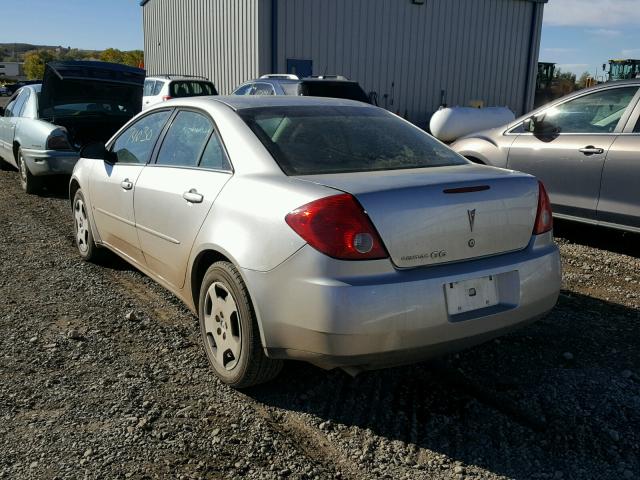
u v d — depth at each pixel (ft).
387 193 8.65
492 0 69.56
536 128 20.25
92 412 9.70
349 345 8.43
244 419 9.59
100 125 28.37
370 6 61.93
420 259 8.75
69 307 14.19
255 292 9.27
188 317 13.69
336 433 9.25
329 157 10.41
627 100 18.03
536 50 74.28
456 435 9.19
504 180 9.73
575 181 18.92
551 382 10.69
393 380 10.84
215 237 10.14
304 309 8.63
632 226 17.74
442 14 66.54
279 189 9.36
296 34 58.34
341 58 61.26
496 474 8.30
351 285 8.35
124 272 16.89
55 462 8.44
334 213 8.49
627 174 17.49
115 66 28.43
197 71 71.92
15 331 12.76
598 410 9.80
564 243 20.11
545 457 8.66
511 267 9.45
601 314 13.82
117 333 12.76
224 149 10.96
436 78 67.92
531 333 12.72
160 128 13.35
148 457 8.59
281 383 10.72
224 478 8.18
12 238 20.57
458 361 11.50
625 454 8.70
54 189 30.45
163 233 12.08
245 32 59.06
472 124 34.65
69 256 18.39
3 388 10.39
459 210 9.04
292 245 8.75
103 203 15.19
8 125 31.12
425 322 8.61
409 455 8.72
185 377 10.90
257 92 42.47
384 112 12.80
